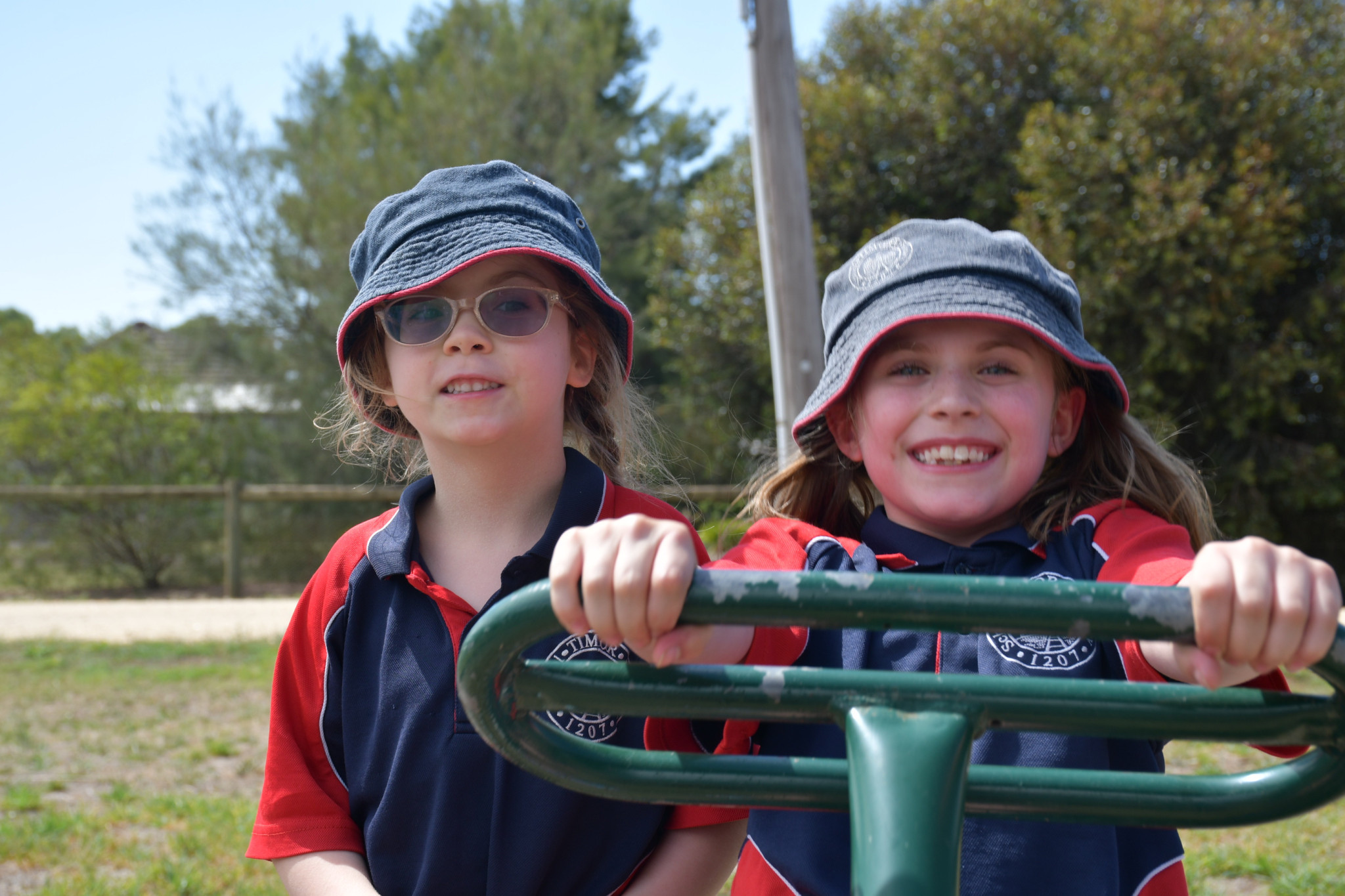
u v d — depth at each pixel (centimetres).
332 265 1087
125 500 953
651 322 1225
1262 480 800
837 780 81
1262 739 76
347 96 1366
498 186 131
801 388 390
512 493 129
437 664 120
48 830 308
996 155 920
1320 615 68
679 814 125
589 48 1302
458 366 123
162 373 1100
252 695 492
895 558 129
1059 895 106
